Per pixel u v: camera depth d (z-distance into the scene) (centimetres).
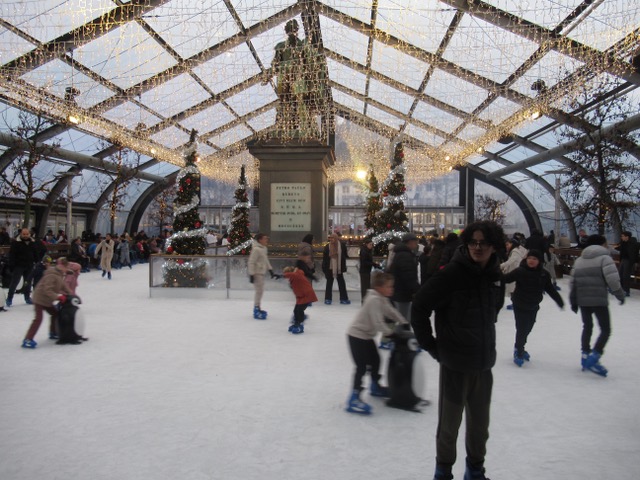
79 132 2247
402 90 1955
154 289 1157
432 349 290
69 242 2261
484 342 273
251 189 3481
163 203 3459
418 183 3216
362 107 2478
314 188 1284
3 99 1636
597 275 547
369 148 2700
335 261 1035
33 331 653
